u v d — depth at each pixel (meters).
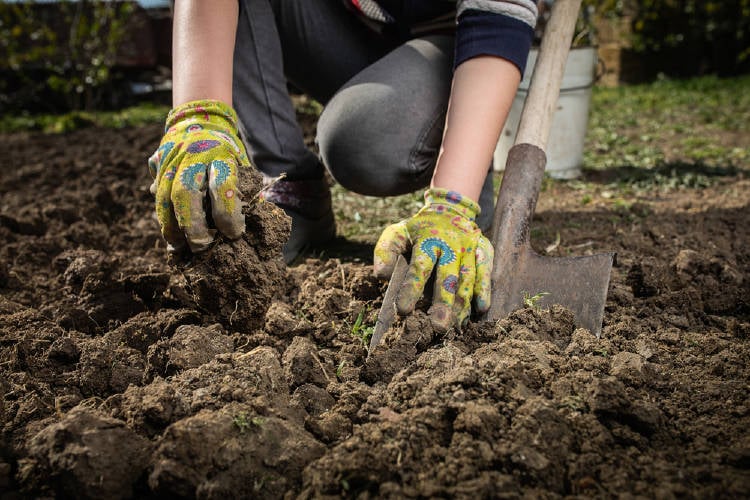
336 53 1.30
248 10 1.21
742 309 1.11
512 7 1.01
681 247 1.37
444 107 1.17
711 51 5.87
